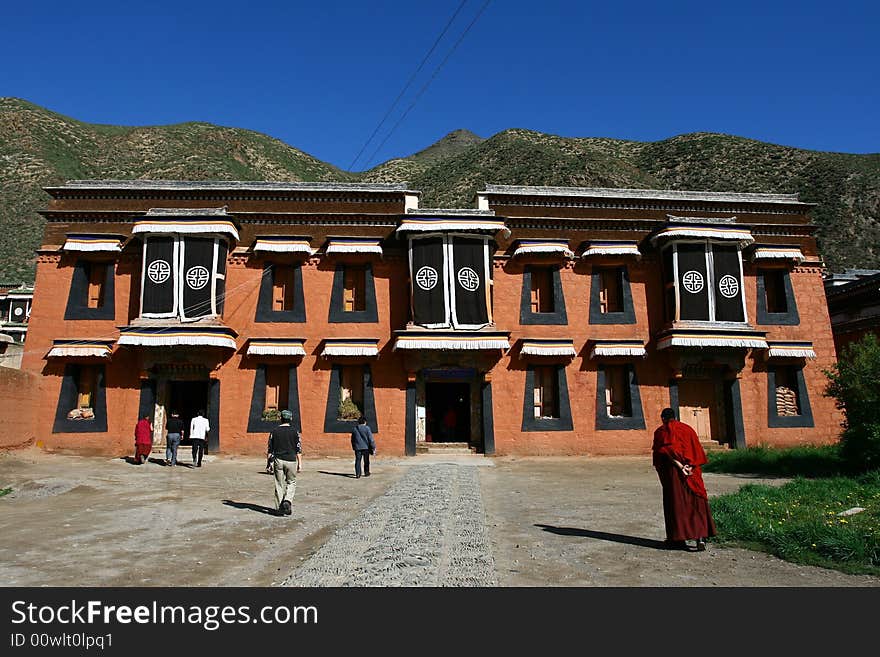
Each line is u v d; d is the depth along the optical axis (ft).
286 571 23.34
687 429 26.91
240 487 48.78
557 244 78.59
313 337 75.31
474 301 74.59
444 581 20.94
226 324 74.43
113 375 72.90
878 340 89.71
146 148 328.08
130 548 27.02
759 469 57.41
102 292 75.20
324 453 72.64
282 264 77.41
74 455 70.18
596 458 74.33
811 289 81.71
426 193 277.44
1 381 64.28
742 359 77.20
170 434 64.64
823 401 79.05
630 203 82.07
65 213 76.02
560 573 22.33
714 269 77.25
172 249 72.54
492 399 75.77
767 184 264.72
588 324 78.23
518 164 279.69
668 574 22.16
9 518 34.71
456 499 40.50
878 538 24.56
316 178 381.19
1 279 178.50
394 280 77.46
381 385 75.00
